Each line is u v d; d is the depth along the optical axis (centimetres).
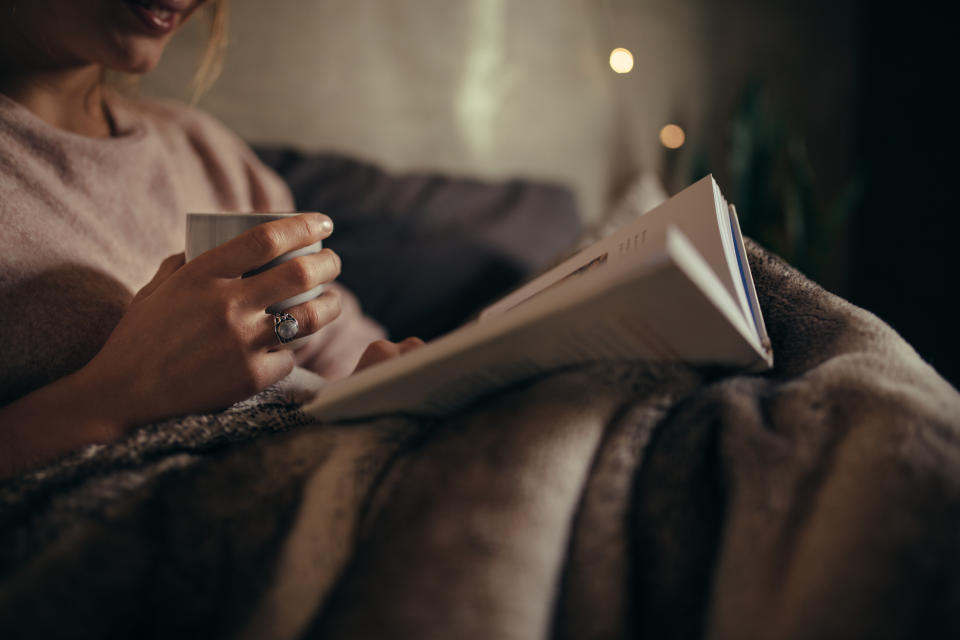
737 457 45
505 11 188
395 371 49
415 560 44
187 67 149
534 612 43
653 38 209
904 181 218
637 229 56
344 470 49
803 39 227
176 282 58
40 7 68
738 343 48
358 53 171
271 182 99
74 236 68
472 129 189
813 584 41
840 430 45
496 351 48
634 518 46
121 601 46
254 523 48
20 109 69
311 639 44
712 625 43
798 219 198
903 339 52
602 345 49
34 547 46
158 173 80
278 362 59
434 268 121
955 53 196
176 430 53
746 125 199
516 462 46
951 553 41
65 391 57
